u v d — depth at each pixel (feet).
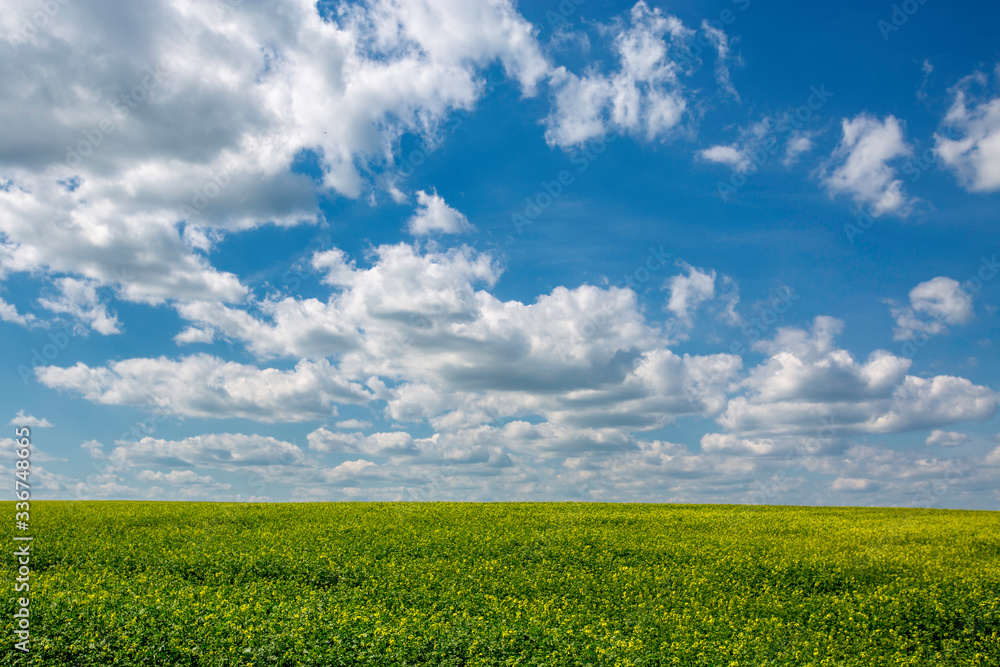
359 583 75.61
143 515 119.44
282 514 125.49
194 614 55.16
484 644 52.47
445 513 130.11
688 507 156.25
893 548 99.91
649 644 55.93
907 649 62.13
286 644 49.60
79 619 51.98
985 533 115.85
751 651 55.98
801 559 90.33
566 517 129.08
